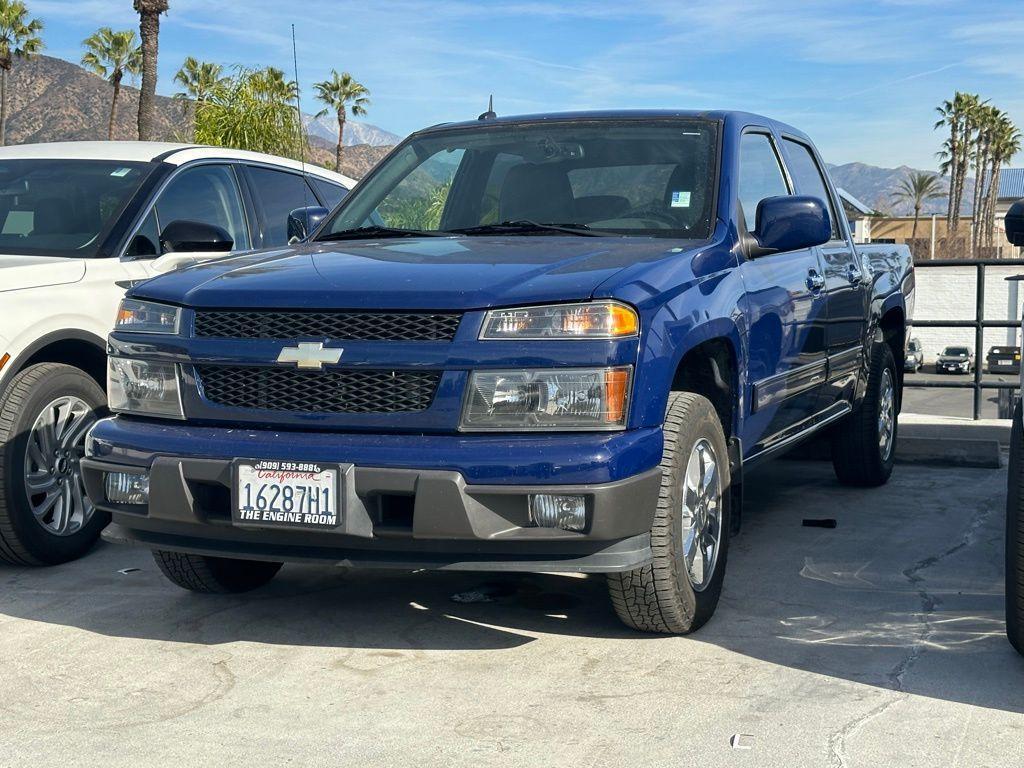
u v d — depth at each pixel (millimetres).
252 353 3664
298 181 6805
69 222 5547
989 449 7402
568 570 3486
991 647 3838
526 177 4773
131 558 5125
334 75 63688
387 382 3543
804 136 5855
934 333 52219
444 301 3520
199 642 3955
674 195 4496
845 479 6676
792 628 4055
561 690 3461
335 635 4012
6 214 5633
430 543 3471
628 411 3498
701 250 4125
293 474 3494
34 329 4891
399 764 2951
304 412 3604
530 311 3498
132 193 5676
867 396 6441
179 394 3809
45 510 4938
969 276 49688
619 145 4766
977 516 5938
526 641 3922
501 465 3375
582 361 3459
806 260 5098
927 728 3146
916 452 7551
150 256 5562
